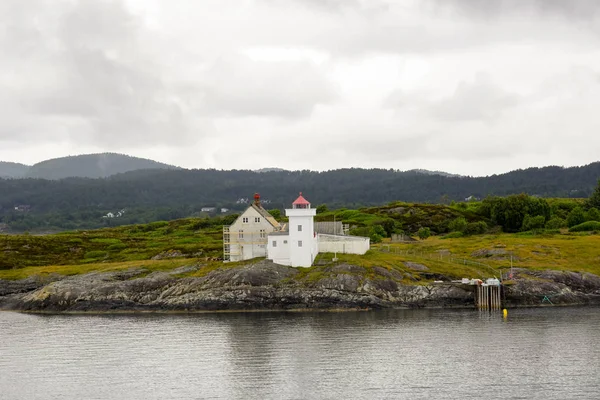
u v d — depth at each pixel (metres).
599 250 166.00
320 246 158.50
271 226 153.00
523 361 93.12
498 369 89.56
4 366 95.88
